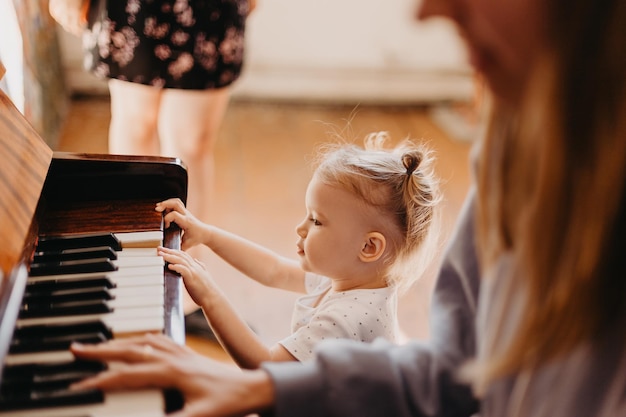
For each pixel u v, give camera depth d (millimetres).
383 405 798
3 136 933
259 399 753
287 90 3707
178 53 1778
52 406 688
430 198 1284
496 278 747
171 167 1110
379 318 1190
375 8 3576
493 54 588
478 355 777
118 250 1001
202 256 2281
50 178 1075
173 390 731
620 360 620
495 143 693
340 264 1232
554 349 630
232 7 1823
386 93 3793
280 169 3035
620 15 526
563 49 543
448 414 836
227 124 3430
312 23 3576
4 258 798
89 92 3461
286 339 1149
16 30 1818
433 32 3652
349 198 1218
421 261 1290
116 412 688
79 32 1838
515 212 666
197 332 1957
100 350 744
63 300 854
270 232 2555
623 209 573
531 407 690
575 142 560
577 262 589
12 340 771
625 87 537
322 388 774
